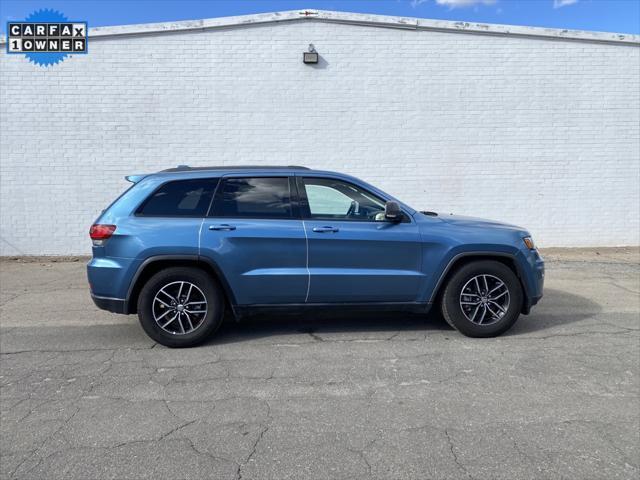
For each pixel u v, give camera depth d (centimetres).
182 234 483
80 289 751
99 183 988
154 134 988
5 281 802
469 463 296
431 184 1045
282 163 1015
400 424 342
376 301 516
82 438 324
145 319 484
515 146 1054
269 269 495
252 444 316
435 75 1026
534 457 302
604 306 654
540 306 655
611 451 309
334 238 497
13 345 504
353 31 1005
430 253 510
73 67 965
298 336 530
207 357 468
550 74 1046
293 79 1002
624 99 1062
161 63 980
